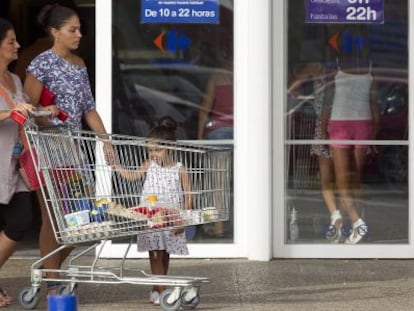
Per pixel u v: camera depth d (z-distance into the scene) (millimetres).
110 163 16672
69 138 16453
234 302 18141
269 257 22125
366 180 22406
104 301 18266
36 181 16984
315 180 22391
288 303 18047
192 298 17297
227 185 17375
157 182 16828
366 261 22219
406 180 22344
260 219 22031
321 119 22375
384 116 22391
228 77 22375
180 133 22484
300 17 22344
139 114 22500
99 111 22391
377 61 22359
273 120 22297
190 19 22438
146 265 21688
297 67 22359
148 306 17828
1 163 16984
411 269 21359
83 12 25938
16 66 26531
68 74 17812
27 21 27781
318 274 20797
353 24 22359
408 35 22328
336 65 22375
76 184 16484
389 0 22344
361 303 18062
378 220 22406
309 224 22406
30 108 16406
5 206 17375
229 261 22125
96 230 16375
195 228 22344
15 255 23250
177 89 22500
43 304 17797
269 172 22016
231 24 22359
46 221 17688
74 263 21812
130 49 22484
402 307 17750
